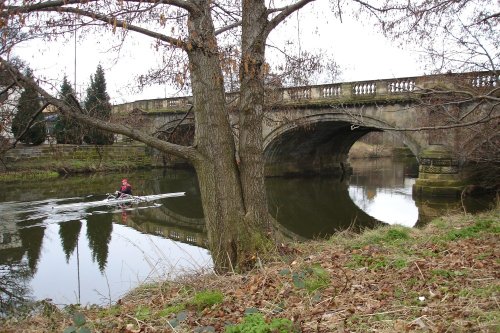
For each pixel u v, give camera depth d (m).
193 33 6.98
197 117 7.68
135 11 6.20
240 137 7.82
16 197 24.88
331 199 26.61
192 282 6.94
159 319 5.29
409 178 38.78
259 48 7.45
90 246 14.86
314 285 5.83
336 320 4.61
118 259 13.16
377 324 4.41
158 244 14.88
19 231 17.14
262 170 7.84
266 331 4.36
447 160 23.14
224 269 7.58
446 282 5.54
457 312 4.43
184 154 7.68
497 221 9.73
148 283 7.84
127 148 42.06
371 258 7.02
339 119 27.14
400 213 21.16
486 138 15.25
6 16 5.76
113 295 9.96
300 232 17.19
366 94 26.09
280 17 7.45
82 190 27.98
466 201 22.03
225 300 5.74
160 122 35.81
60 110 7.35
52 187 29.30
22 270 12.34
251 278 6.60
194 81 7.59
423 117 16.89
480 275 5.68
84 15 6.36
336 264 6.96
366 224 18.66
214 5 8.09
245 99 7.67
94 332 5.13
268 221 7.88
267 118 14.73
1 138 7.68
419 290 5.39
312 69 11.41
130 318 5.55
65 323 5.88
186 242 15.22
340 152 41.72
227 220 7.62
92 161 38.06
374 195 27.95
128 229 17.56
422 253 7.29
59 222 18.72
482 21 9.17
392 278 5.97
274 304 5.32
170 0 6.73
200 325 4.91
